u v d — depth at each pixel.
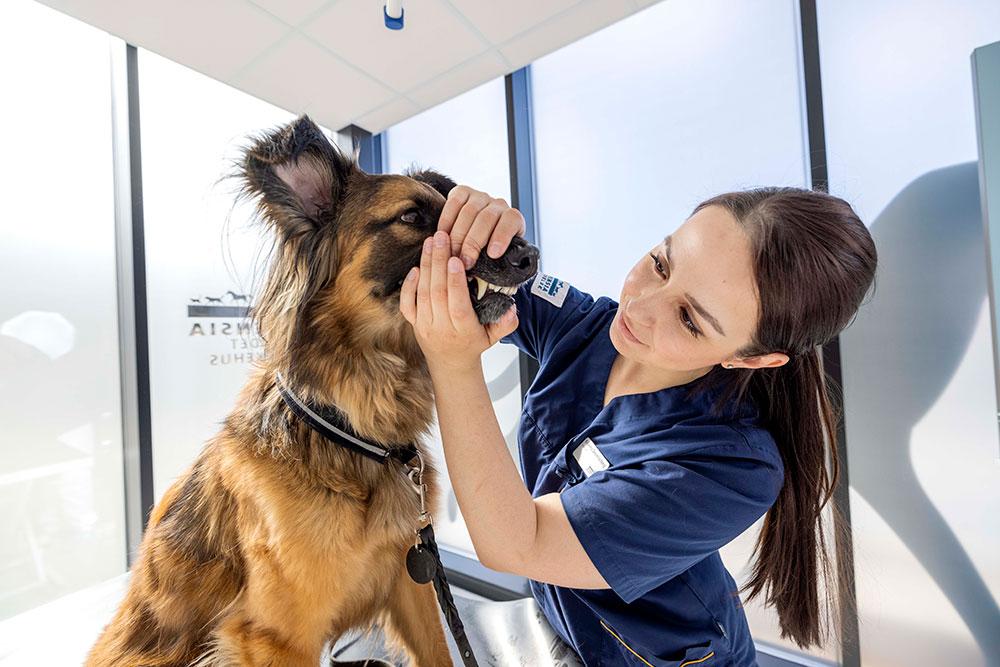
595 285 2.56
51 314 2.42
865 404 1.78
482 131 2.96
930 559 1.69
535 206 2.74
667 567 0.77
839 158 1.82
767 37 2.00
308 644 0.93
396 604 1.17
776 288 0.74
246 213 1.04
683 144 2.23
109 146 2.59
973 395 1.62
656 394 0.99
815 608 0.98
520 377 2.77
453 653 1.25
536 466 1.16
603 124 2.48
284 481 0.93
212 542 1.03
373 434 1.02
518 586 2.63
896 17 1.71
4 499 2.31
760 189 0.88
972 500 1.63
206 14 1.98
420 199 1.05
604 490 0.78
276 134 1.02
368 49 2.25
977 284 1.61
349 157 1.10
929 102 1.66
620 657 0.95
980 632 1.62
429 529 0.93
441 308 0.68
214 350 2.96
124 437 2.64
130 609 1.13
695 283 0.79
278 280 1.03
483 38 2.20
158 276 2.75
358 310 1.03
